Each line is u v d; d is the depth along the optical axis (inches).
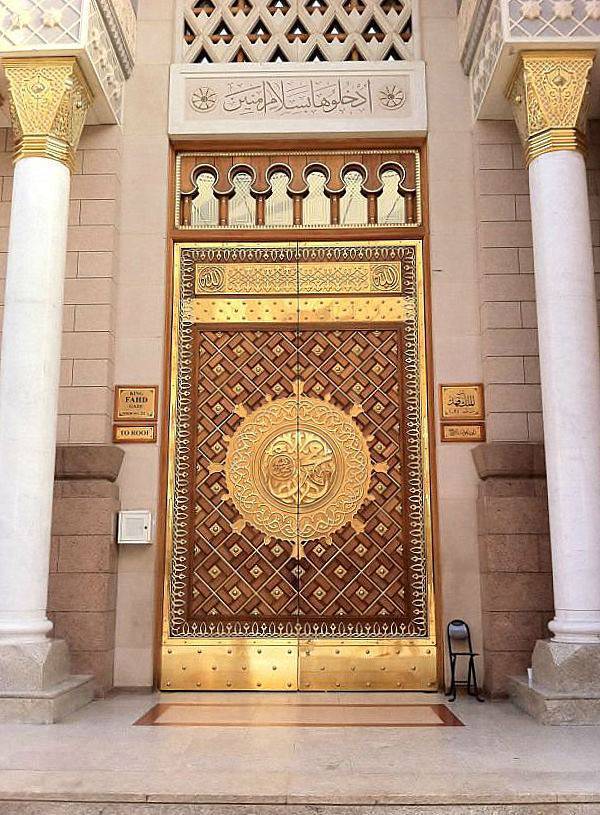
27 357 194.5
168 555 226.7
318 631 223.1
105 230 233.5
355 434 234.4
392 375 237.5
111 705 197.3
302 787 126.3
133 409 228.4
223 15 253.9
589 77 211.8
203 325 241.0
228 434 234.7
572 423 191.3
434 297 234.4
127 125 244.1
